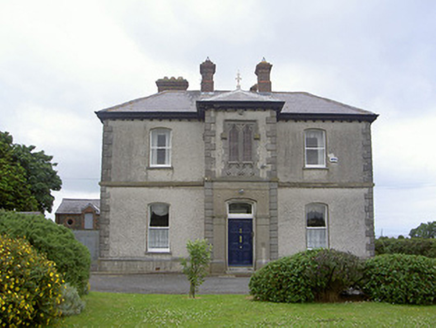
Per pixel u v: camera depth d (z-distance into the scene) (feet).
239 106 62.13
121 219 63.77
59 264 30.42
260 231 60.13
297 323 27.07
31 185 91.66
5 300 22.07
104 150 65.16
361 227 65.00
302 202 65.00
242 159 61.57
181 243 63.41
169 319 28.55
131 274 61.26
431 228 126.41
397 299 33.63
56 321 26.45
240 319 28.48
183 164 65.36
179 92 75.00
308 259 34.96
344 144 66.95
